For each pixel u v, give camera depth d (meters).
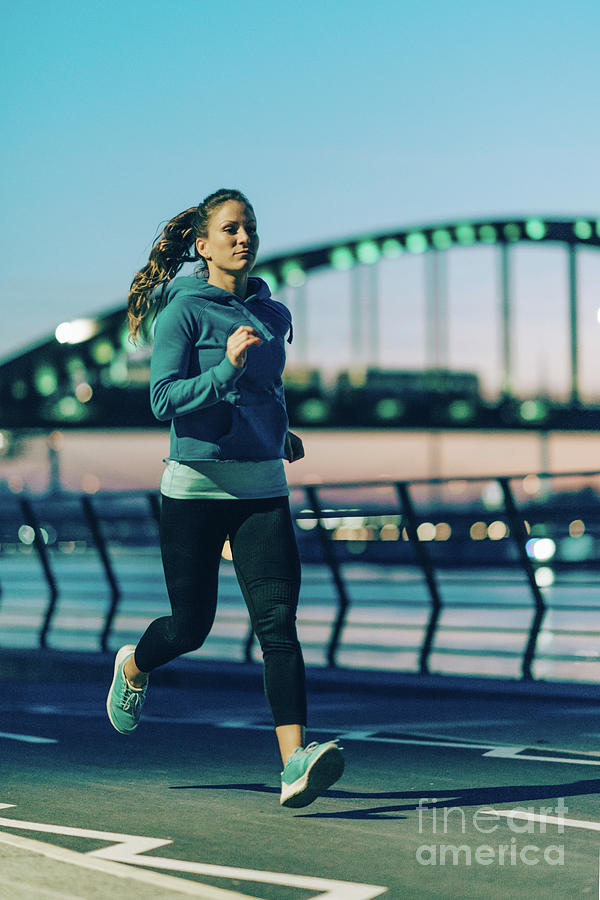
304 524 13.11
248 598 4.75
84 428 98.38
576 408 116.56
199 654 12.25
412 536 12.30
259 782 5.96
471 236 93.81
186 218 4.91
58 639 13.74
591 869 4.30
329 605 22.80
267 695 4.68
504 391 116.00
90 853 4.54
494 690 8.70
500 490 11.48
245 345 4.27
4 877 3.85
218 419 4.60
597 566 11.05
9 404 97.44
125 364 99.19
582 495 47.59
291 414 106.00
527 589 29.41
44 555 15.04
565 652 12.88
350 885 4.11
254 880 4.17
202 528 4.72
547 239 96.38
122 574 40.84
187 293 4.69
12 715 8.50
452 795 5.56
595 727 7.50
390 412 110.88
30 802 5.50
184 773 6.23
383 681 9.15
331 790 5.71
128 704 5.14
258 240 4.81
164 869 4.31
